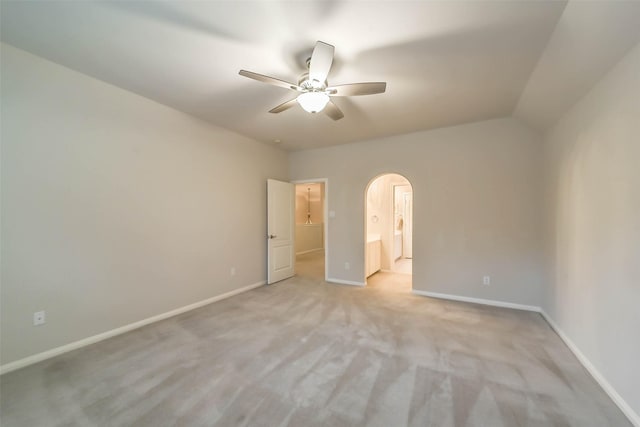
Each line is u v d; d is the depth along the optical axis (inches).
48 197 88.0
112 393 69.4
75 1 62.8
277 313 126.3
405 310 130.0
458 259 145.7
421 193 155.5
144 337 101.7
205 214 140.3
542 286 126.4
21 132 82.8
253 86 104.3
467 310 129.8
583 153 86.7
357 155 177.6
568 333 95.7
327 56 70.6
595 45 66.8
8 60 80.5
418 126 147.3
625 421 60.1
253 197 172.2
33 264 85.0
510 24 69.3
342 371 78.7
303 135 163.8
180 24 70.6
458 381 74.0
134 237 110.6
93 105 98.5
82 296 95.6
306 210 377.1
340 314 124.9
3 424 59.4
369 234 230.4
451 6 63.6
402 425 58.7
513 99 113.6
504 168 135.5
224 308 133.7
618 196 68.4
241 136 163.2
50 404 65.7
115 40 77.5
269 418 60.7
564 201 101.3
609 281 71.4
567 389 70.9
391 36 74.4
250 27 71.3
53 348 88.5
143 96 112.7
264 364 82.6
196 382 73.8
